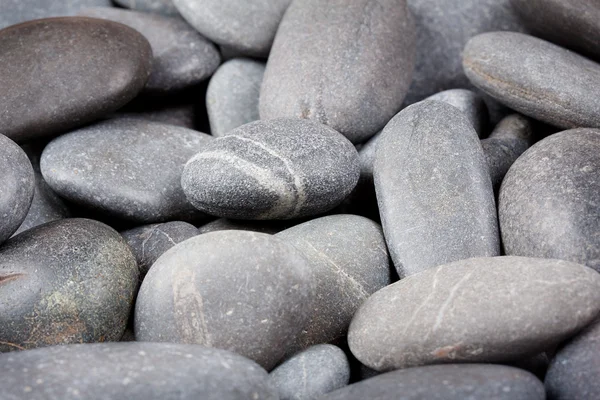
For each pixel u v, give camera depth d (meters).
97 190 0.37
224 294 0.31
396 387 0.29
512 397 0.29
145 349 0.30
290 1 0.41
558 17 0.39
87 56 0.38
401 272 0.34
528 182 0.35
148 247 0.36
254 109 0.41
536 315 0.30
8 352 0.31
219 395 0.29
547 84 0.37
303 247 0.34
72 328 0.33
